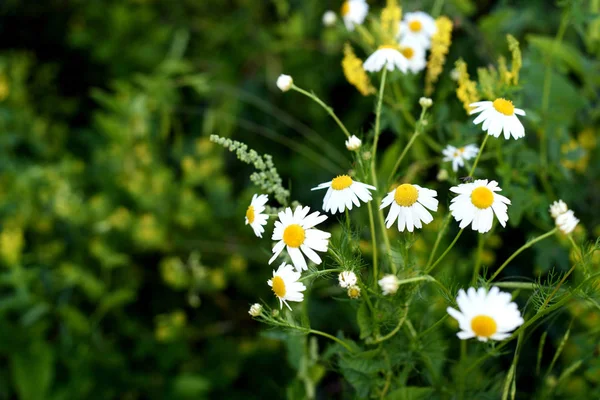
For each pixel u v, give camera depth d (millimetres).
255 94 1175
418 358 639
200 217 1033
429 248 821
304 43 1160
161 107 1118
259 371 990
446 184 839
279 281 558
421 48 750
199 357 1004
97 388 960
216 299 1028
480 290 509
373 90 719
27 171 1086
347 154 1060
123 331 1020
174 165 1176
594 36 843
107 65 1365
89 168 1193
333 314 895
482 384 674
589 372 699
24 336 964
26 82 1407
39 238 1077
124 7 1271
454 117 833
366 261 832
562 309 665
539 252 761
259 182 639
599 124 909
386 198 563
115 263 1000
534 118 698
